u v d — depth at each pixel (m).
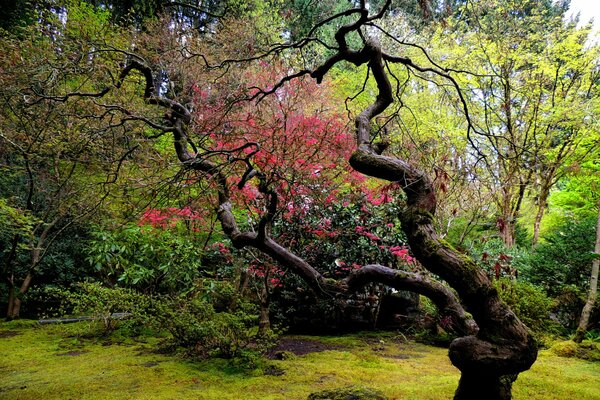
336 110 5.20
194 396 2.83
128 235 5.57
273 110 4.03
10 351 4.32
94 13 6.54
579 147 6.82
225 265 5.90
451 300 1.69
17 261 6.59
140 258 5.61
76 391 2.95
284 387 3.07
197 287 5.30
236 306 5.45
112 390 2.97
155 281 5.93
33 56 3.49
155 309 4.45
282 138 3.70
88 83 4.29
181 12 7.13
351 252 5.41
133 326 5.17
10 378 3.36
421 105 6.81
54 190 6.04
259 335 4.44
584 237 5.96
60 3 6.27
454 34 6.66
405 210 1.64
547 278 5.98
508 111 5.96
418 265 4.60
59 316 6.42
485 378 1.53
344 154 4.01
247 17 5.66
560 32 6.75
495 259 5.69
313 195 4.23
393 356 4.36
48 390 2.98
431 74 6.77
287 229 4.98
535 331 5.11
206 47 5.17
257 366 3.62
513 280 5.71
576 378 3.38
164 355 4.07
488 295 1.46
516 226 9.46
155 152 3.21
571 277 5.87
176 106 2.78
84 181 5.64
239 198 3.76
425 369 3.76
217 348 4.01
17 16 6.30
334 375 3.43
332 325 5.64
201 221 4.83
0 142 4.10
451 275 1.50
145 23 5.91
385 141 1.91
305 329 5.64
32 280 6.68
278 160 3.51
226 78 4.45
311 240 5.27
